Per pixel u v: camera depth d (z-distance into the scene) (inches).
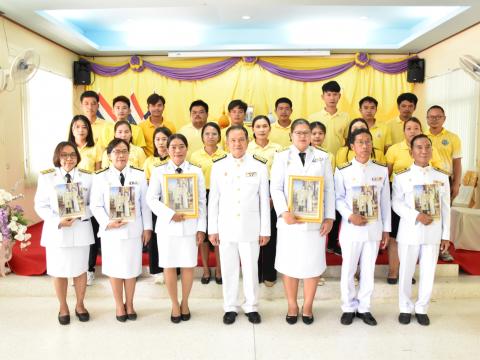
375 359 102.3
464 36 235.3
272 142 154.5
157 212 119.3
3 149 204.4
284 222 119.7
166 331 117.1
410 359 102.3
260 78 287.0
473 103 227.1
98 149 153.0
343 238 122.3
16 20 215.2
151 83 291.0
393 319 125.6
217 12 246.7
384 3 194.2
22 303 138.3
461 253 167.3
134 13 247.4
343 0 191.0
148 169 148.8
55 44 259.9
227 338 112.8
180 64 289.0
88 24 267.9
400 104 167.2
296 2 193.5
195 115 159.2
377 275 150.8
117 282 121.3
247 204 118.4
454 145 161.6
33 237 194.9
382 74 286.7
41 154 241.4
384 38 282.4
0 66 203.2
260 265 143.8
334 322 123.3
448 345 109.4
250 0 192.7
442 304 138.9
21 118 220.7
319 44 276.4
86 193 122.6
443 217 121.4
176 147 121.0
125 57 294.2
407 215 121.0
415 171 121.8
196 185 121.4
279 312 131.1
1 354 104.5
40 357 103.0
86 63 282.2
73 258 119.0
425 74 279.4
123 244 119.4
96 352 105.3
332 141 164.4
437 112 157.9
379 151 160.2
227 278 122.3
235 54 281.1
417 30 268.1
